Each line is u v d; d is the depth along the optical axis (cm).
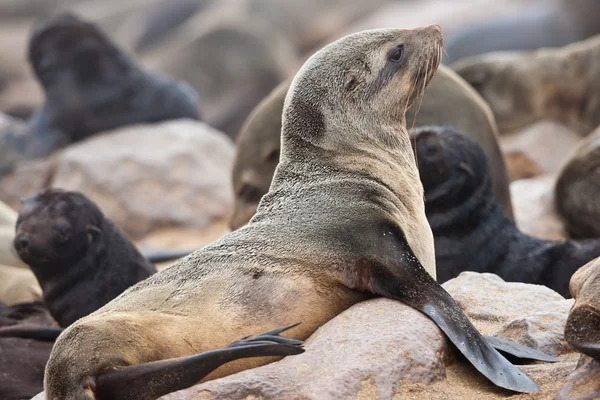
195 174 6372
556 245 3562
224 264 2342
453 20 11831
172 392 2062
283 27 13425
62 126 6744
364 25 13050
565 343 2414
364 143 2650
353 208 2467
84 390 2059
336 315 2381
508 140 6688
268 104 4728
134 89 6900
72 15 6862
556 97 6850
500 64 6969
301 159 2641
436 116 4381
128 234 6209
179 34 14525
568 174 4884
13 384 2973
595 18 10681
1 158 6606
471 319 2641
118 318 2173
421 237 2598
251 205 4694
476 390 2198
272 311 2286
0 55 14762
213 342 2212
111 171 6288
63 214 3559
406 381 2178
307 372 2175
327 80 2664
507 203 4572
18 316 3950
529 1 11569
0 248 4547
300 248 2381
